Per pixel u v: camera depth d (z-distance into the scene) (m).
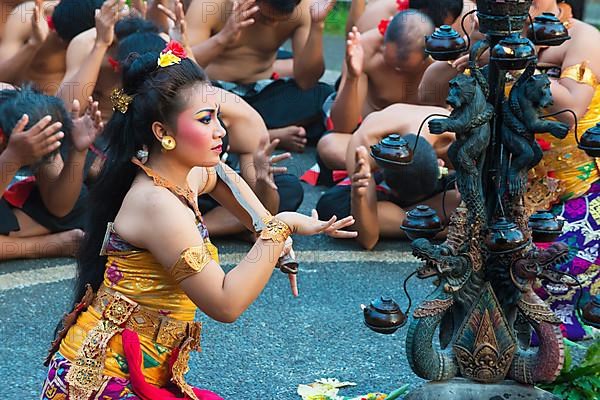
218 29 6.00
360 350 3.72
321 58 6.22
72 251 4.61
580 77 3.69
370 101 5.77
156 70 2.55
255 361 3.62
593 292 3.71
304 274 4.45
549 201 3.66
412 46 5.21
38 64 5.73
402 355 3.68
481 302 2.78
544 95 2.65
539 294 3.73
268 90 6.36
